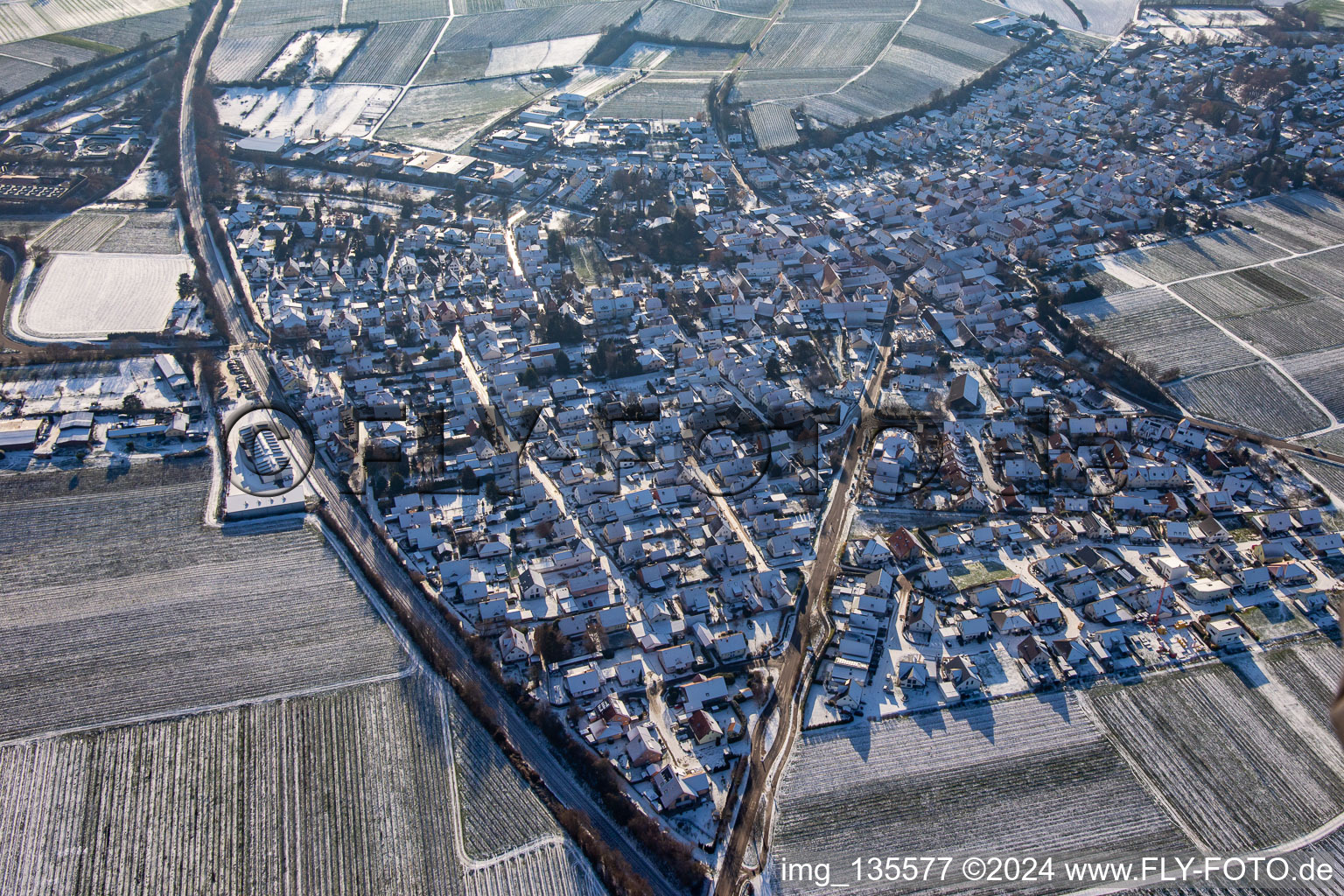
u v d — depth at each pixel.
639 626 176.62
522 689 164.50
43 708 160.75
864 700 164.38
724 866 139.38
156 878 136.50
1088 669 170.75
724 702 163.12
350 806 146.38
